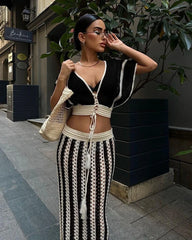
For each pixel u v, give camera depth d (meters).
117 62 1.22
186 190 2.63
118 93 1.17
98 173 1.17
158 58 3.01
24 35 7.95
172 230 1.86
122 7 2.23
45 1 7.39
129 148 2.21
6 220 2.00
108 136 1.22
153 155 2.49
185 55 2.68
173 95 2.86
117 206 2.22
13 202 2.34
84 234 1.23
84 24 1.15
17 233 1.82
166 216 2.06
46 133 1.22
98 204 1.20
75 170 1.17
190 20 2.04
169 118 2.93
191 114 2.66
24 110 8.03
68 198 1.24
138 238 1.76
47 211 2.17
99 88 1.15
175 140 2.84
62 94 1.11
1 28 12.29
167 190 2.62
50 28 7.11
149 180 2.46
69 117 1.25
